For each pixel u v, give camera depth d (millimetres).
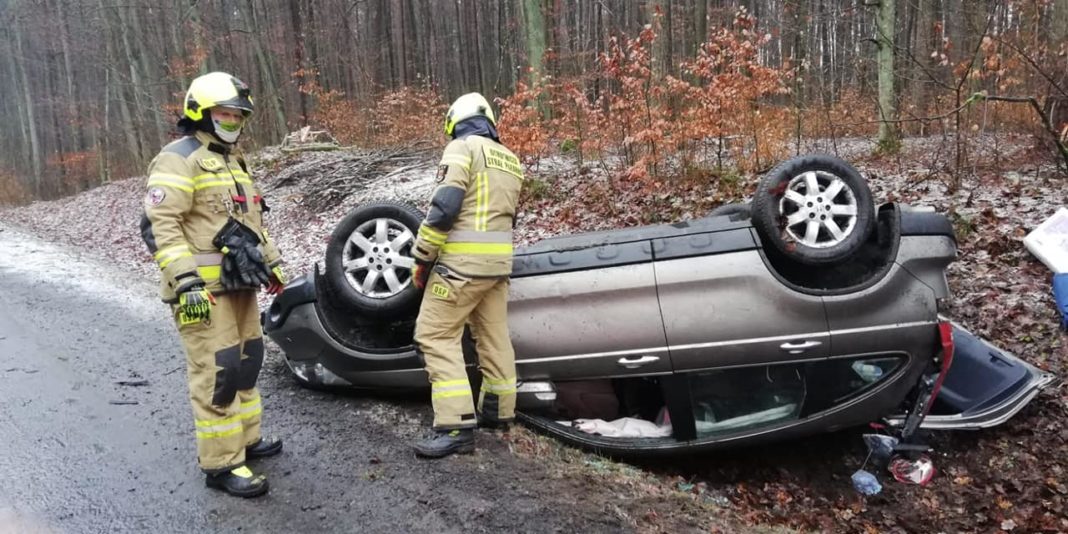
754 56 8914
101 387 4816
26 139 37625
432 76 33562
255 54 25547
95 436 3994
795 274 4082
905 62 11172
